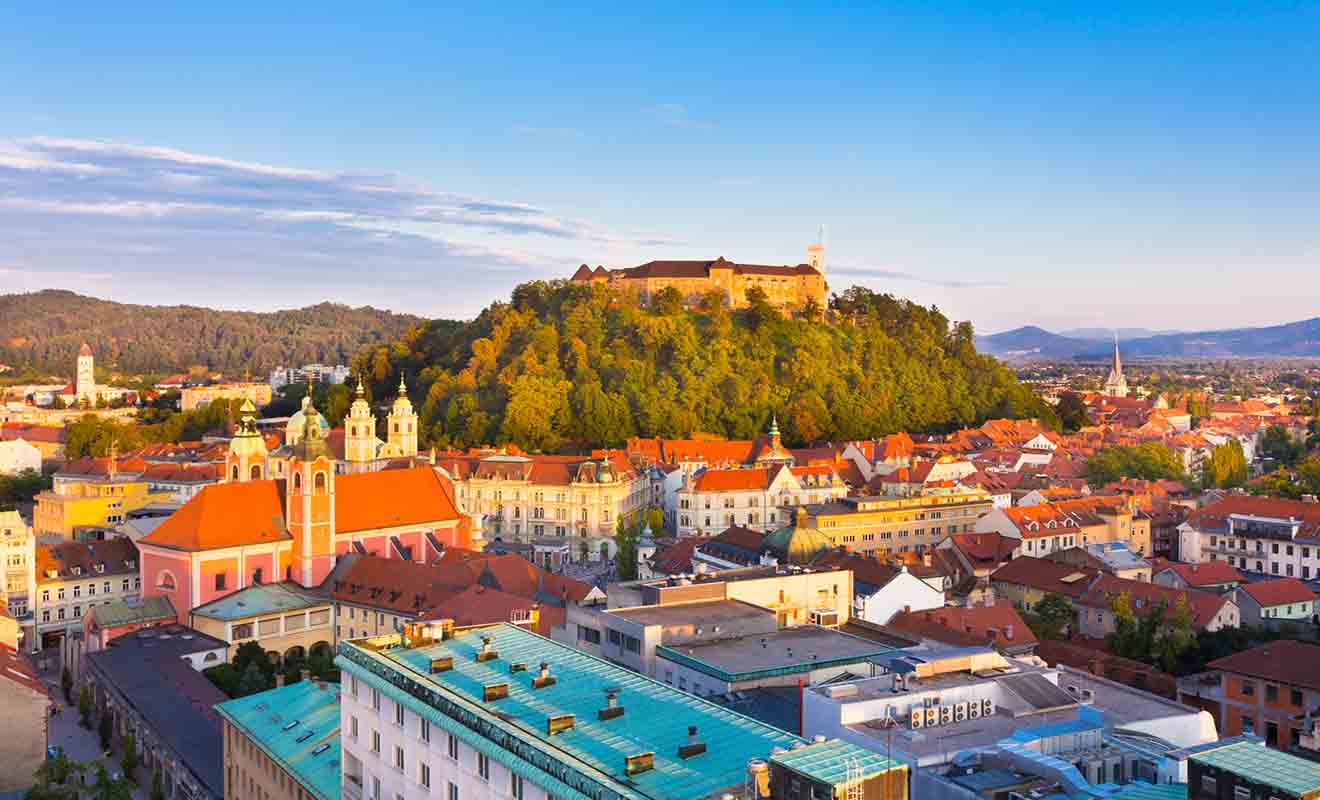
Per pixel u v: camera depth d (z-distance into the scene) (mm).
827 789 61219
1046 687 92812
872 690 90812
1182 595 179000
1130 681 152000
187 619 187500
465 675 89688
